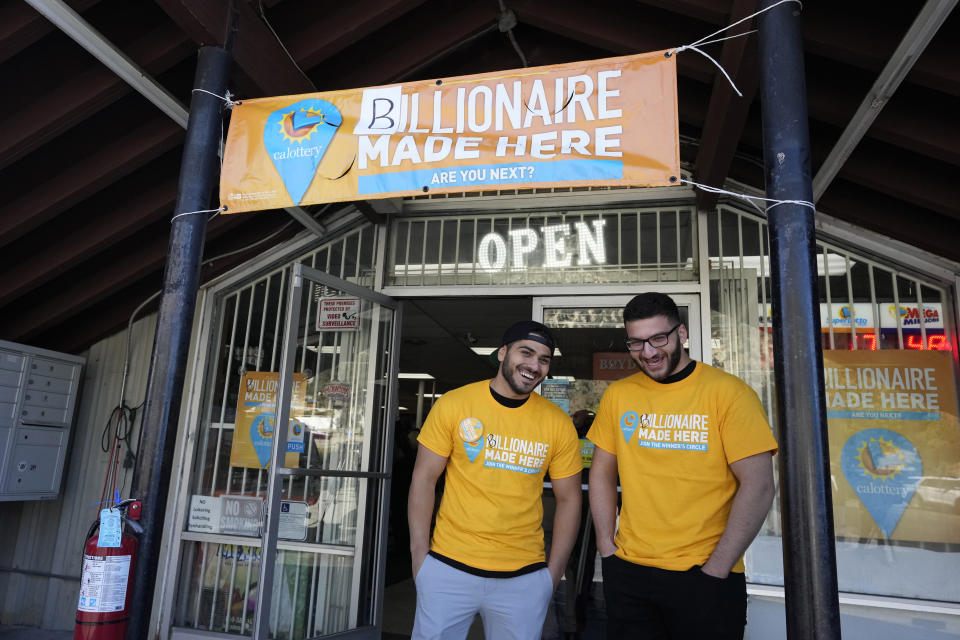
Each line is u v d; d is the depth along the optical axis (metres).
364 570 3.51
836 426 3.11
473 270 3.71
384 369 3.72
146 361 4.08
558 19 2.93
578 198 3.61
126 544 1.91
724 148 2.74
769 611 3.00
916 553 2.93
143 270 3.79
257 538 3.68
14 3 2.41
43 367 3.85
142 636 1.95
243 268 4.05
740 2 2.04
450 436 2.30
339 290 3.45
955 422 3.01
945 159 2.58
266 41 2.56
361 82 3.15
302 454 3.26
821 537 1.52
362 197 2.28
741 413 1.92
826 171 2.82
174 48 2.65
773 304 1.68
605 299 3.50
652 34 2.79
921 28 2.01
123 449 3.98
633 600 1.95
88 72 2.77
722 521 1.92
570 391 3.43
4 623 3.95
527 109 2.20
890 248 3.18
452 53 3.41
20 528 4.06
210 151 2.29
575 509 2.31
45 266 3.52
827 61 2.68
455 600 2.12
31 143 2.84
